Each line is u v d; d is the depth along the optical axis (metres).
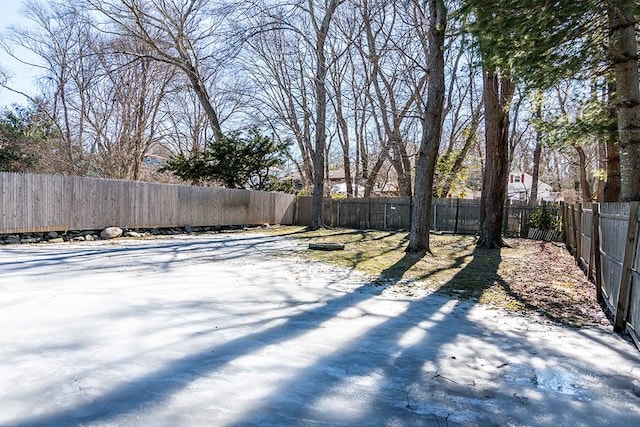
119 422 1.73
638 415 1.96
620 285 3.37
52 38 16.53
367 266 6.54
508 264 7.11
